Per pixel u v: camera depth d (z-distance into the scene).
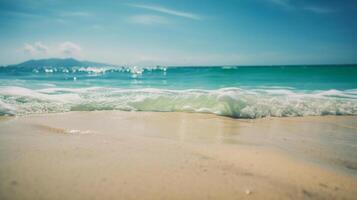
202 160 3.90
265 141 5.28
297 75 24.58
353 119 7.71
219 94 10.19
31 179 2.98
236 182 3.16
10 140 4.74
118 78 23.08
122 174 3.21
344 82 17.95
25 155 3.80
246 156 4.17
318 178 3.39
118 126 6.53
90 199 2.61
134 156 3.93
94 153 4.00
